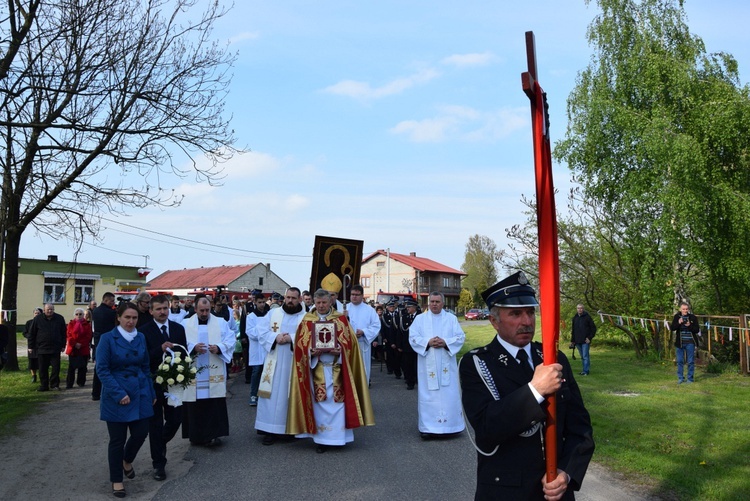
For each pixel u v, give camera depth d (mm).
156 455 7074
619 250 21469
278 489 6645
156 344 7414
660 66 18719
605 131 19953
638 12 20453
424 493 6457
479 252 91438
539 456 2975
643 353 20312
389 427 10016
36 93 11828
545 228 2859
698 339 17203
